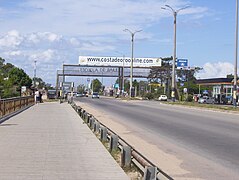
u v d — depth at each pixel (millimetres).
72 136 17594
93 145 14930
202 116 34875
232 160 12867
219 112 42344
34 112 34438
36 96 55781
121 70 109188
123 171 10406
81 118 28078
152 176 8352
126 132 21234
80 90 170000
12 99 30812
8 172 10062
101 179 9484
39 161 11594
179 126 24938
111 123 26797
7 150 13508
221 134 20531
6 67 114938
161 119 30750
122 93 109188
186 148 15523
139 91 138750
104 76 108750
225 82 93250
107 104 60062
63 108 42188
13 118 27406
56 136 17500
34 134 18125
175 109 46875
